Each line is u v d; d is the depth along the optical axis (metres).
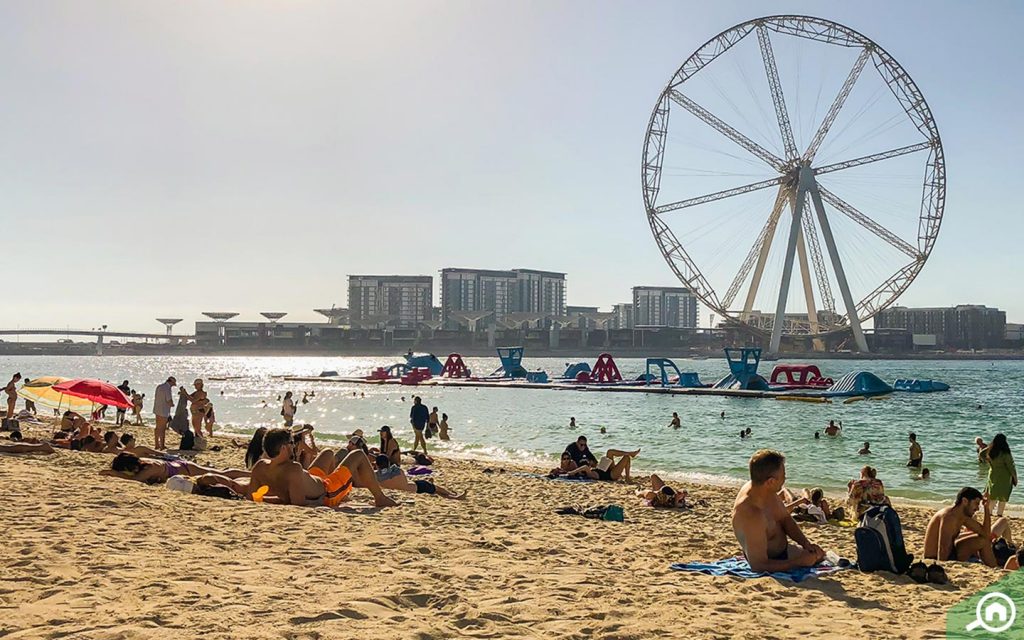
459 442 31.23
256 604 5.72
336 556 7.63
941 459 26.56
